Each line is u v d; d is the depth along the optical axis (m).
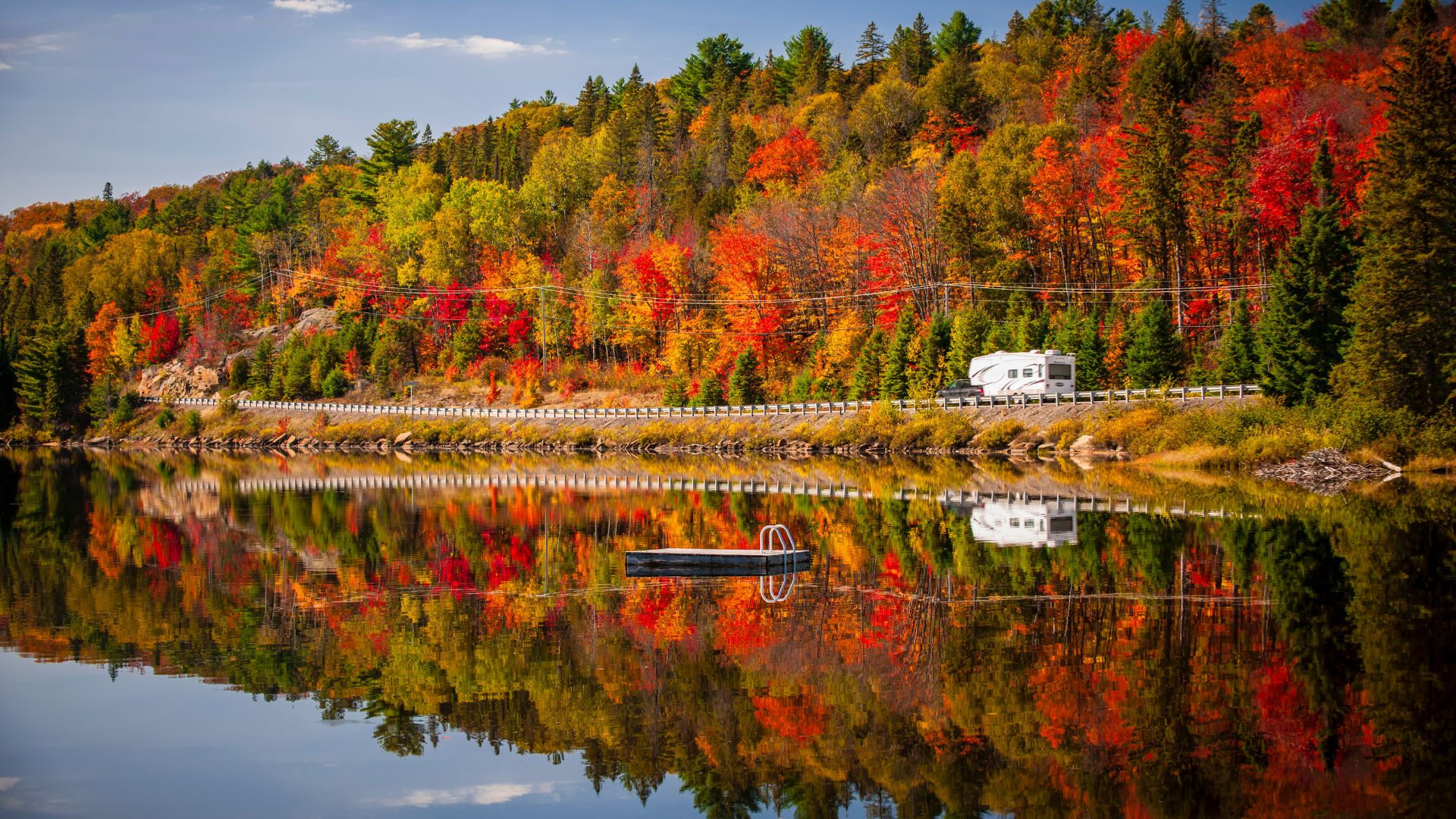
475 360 129.50
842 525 40.84
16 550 38.16
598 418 105.00
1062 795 14.94
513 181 172.00
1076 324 83.62
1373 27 124.38
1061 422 74.38
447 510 49.94
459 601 28.23
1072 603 25.41
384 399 128.25
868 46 194.88
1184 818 14.02
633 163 162.75
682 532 40.38
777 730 18.05
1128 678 19.44
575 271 133.62
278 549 37.75
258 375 133.62
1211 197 87.44
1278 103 104.31
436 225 147.25
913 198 106.00
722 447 92.69
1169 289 86.75
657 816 15.28
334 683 21.27
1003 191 103.94
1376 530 34.62
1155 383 75.56
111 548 38.31
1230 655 20.50
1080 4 184.50
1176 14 159.25
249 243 168.75
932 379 89.00
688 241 129.38
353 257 153.38
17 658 23.31
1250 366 71.31
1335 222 61.16
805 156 145.62
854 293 107.69
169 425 126.56
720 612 25.98
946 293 98.81
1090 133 118.38
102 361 150.88
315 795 16.22
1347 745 16.02
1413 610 23.55
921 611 25.22
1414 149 52.78
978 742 17.00
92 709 19.98
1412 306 53.16
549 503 52.41
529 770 16.98
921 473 64.50
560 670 21.67
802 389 98.88
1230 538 33.94
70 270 186.50
